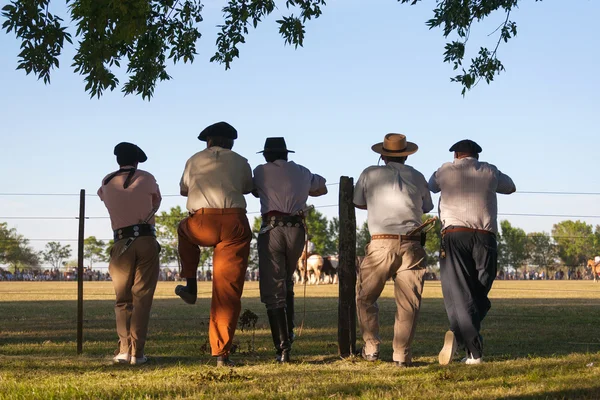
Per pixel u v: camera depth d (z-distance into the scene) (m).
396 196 8.12
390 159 8.44
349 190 8.55
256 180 8.28
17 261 146.12
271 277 8.12
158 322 13.84
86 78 10.75
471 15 14.04
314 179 8.52
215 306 7.82
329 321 14.20
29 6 10.49
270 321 8.16
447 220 8.26
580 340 10.33
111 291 37.38
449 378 6.90
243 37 13.84
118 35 10.50
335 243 100.38
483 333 11.34
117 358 8.19
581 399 5.78
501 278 122.88
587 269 113.50
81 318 9.16
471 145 8.48
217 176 7.94
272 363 8.05
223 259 7.85
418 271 8.05
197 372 7.33
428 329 12.21
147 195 8.30
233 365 7.86
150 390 6.32
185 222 8.00
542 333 11.30
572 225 157.75
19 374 7.28
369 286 8.17
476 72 14.62
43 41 10.58
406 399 5.77
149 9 10.54
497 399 5.76
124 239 8.18
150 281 8.26
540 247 146.00
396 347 7.98
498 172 8.47
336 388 6.34
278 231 8.09
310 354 8.86
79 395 6.05
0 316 16.30
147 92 12.32
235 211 7.90
